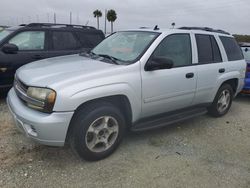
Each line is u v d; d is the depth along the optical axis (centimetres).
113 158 370
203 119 547
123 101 373
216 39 522
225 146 430
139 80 376
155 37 418
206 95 497
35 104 319
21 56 607
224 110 568
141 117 404
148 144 418
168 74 412
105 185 312
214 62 506
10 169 329
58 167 341
